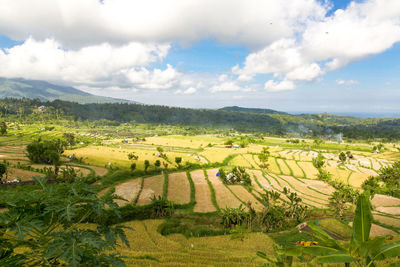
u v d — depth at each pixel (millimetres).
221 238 34875
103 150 118000
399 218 46375
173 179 69250
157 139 189875
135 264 18719
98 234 4621
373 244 3791
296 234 36281
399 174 77125
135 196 51000
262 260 21250
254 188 66000
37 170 62812
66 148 113250
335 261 3939
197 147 150625
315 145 172125
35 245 4195
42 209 4605
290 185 72312
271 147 149000
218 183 68812
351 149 157500
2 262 3828
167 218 43000
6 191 4207
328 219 43969
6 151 91625
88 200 4824
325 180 79375
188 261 21141
